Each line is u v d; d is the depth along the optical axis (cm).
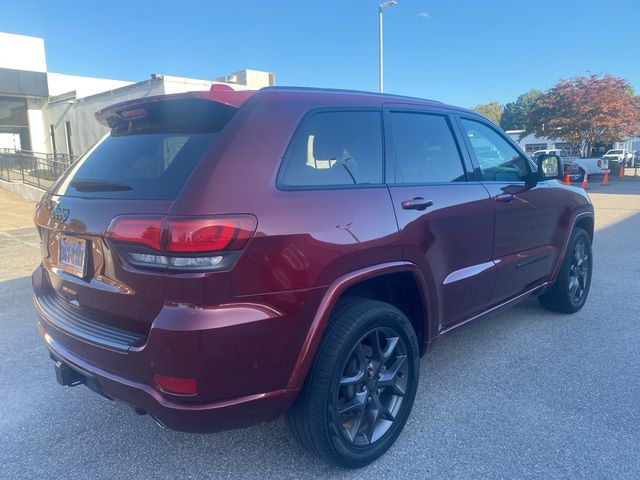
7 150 2219
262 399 225
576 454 271
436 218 303
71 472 268
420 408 323
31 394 355
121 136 285
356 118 284
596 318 482
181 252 203
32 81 2373
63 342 256
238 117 235
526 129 3472
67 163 1862
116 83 2764
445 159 337
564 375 364
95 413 328
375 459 270
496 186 367
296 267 225
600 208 1387
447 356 402
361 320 251
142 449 288
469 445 282
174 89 1612
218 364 209
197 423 215
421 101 339
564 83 3070
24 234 1057
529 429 296
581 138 3084
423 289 294
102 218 232
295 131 247
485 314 371
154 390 215
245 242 211
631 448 276
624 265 692
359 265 252
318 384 239
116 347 221
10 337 466
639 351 404
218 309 208
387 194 277
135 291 219
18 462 277
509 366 381
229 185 216
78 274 252
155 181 229
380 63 2073
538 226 418
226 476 262
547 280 450
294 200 232
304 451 283
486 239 352
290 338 226
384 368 279
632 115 2964
